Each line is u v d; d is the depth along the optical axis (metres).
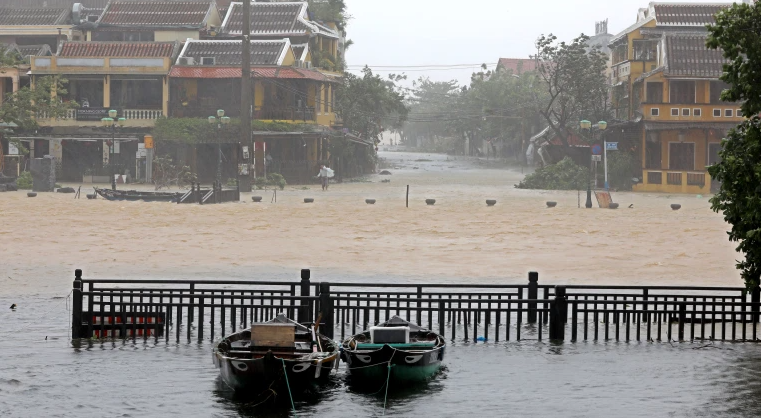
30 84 74.12
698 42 68.75
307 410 15.83
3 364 18.42
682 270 31.48
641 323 23.48
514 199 61.66
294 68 73.94
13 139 70.06
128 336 21.11
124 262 32.06
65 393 16.62
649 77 68.50
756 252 18.11
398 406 16.11
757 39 17.92
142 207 51.72
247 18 63.97
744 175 17.98
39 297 25.67
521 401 16.44
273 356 15.45
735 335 22.06
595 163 69.62
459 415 15.65
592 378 17.92
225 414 15.55
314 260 33.09
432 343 17.44
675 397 16.72
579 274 30.48
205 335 21.33
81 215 46.78
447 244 37.69
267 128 72.25
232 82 74.44
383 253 34.97
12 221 43.53
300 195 63.50
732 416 15.66
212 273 29.92
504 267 31.83
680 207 55.00
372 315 24.11
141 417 15.35
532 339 21.12
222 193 56.34
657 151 70.81
